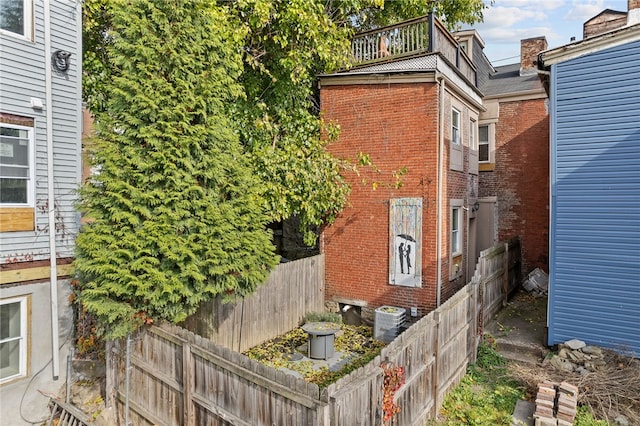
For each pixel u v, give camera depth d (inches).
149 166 216.2
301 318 388.2
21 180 259.4
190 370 197.5
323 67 436.5
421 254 367.2
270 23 389.1
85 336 277.6
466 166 454.3
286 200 379.6
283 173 379.6
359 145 399.5
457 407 235.0
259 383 163.9
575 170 297.7
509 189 528.4
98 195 220.4
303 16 370.0
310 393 147.6
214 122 244.7
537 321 368.5
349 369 290.5
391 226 382.6
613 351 277.7
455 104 410.0
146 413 222.7
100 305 206.5
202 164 235.8
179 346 205.2
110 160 217.2
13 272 249.3
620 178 281.1
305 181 377.1
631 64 274.7
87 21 377.7
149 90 218.4
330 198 386.0
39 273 263.6
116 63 223.0
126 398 219.3
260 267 268.7
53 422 246.8
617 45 279.0
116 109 223.3
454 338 257.4
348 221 407.2
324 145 417.4
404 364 193.2
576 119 296.7
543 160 505.7
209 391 189.5
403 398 191.9
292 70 393.4
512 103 524.4
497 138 535.8
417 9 568.7
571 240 299.4
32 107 263.0
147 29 222.4
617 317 282.7
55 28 279.9
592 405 229.5
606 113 285.0
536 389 250.4
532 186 513.3
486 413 227.5
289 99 413.7
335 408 140.6
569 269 300.0
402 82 372.8
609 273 285.6
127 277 205.3
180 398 204.7
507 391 253.1
